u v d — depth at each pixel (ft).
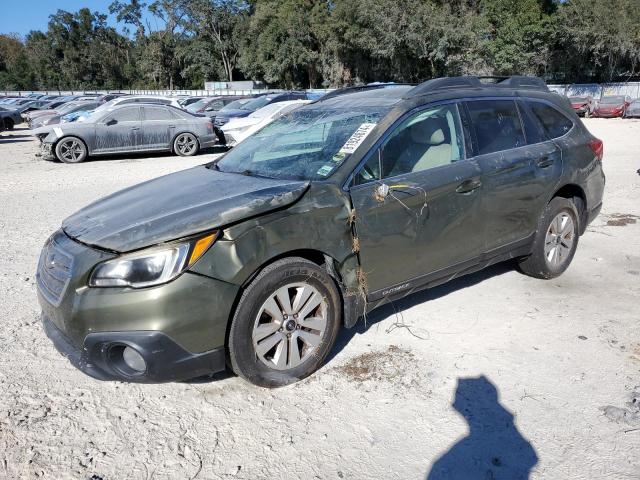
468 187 13.14
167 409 10.43
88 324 9.43
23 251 20.45
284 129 14.62
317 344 11.18
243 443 9.43
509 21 146.10
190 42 235.40
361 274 11.59
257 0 203.72
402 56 152.46
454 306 14.73
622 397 10.48
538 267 15.80
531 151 14.87
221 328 9.86
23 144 70.08
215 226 9.75
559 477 8.50
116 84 270.67
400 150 12.48
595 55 144.36
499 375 11.33
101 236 10.06
